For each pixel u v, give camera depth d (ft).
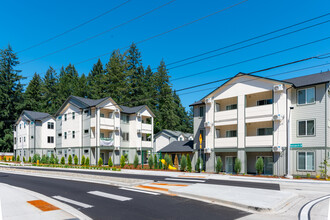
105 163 137.59
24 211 28.66
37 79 239.30
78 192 44.01
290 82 86.07
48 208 30.25
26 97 224.74
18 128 184.03
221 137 97.30
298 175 76.59
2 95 208.13
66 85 230.68
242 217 27.09
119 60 223.71
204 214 28.37
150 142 151.43
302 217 27.32
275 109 80.94
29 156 164.14
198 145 103.55
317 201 37.04
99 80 220.23
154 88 222.07
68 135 141.18
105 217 27.25
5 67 220.23
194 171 95.91
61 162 135.23
